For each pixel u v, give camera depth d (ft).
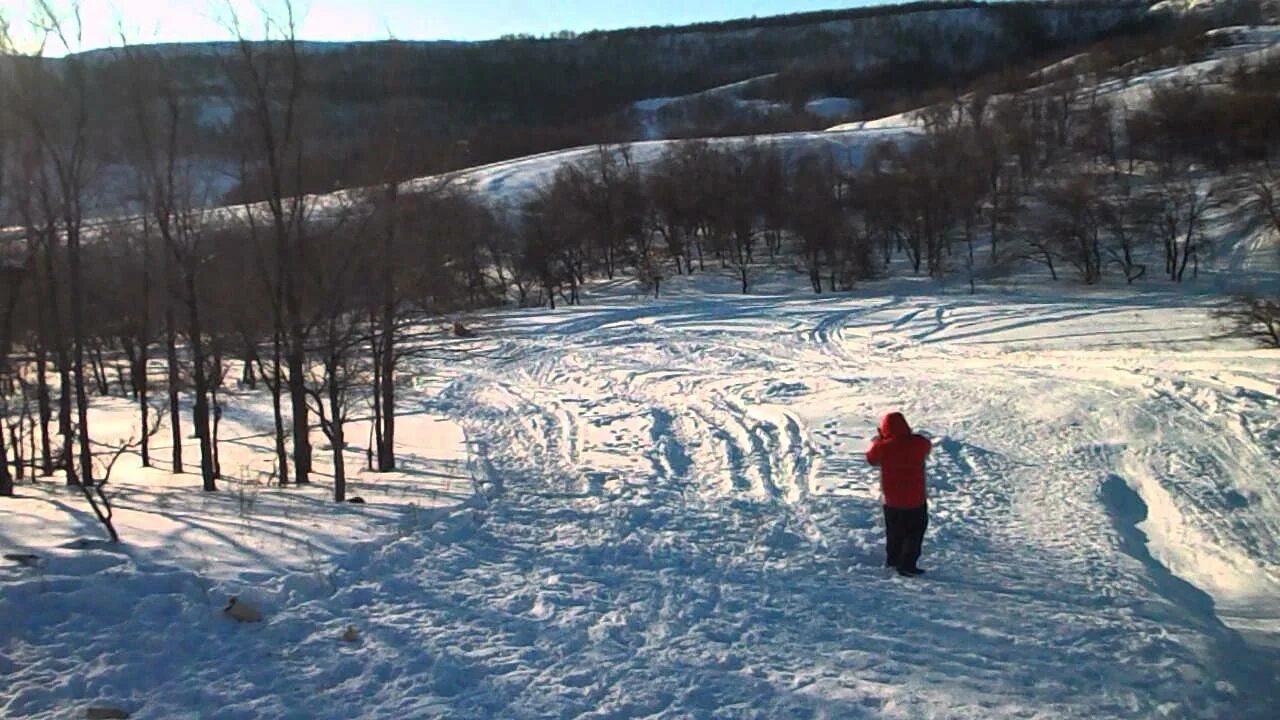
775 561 29.37
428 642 21.13
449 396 94.79
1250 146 242.37
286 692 18.42
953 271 213.66
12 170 43.14
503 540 30.91
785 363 117.50
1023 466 45.29
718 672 20.39
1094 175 247.09
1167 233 195.00
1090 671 21.22
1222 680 21.16
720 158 263.90
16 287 53.47
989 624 24.11
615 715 18.20
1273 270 185.88
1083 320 148.05
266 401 97.35
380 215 43.11
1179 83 307.37
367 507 35.63
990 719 18.65
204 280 48.16
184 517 32.35
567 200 238.48
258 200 42.29
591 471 47.06
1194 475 41.45
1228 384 59.57
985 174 240.73
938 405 65.05
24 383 67.62
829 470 45.60
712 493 41.37
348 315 50.60
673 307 190.49
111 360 116.06
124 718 17.10
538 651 21.13
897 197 224.33
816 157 283.59
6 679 18.22
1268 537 33.40
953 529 34.24
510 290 207.51
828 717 18.47
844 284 206.80
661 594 25.55
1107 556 30.86
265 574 24.77
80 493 42.60
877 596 26.09
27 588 21.53
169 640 20.12
